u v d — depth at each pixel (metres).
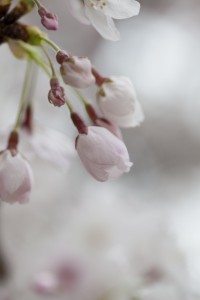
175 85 0.69
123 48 0.68
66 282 0.34
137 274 0.34
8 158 0.27
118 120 0.27
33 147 0.30
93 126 0.26
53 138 0.31
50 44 0.27
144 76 0.68
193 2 0.71
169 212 0.41
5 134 0.30
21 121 0.31
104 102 0.27
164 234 0.35
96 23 0.25
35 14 0.50
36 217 0.38
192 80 0.69
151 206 0.42
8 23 0.27
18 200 0.26
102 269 0.34
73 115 0.26
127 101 0.27
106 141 0.26
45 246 0.37
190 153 0.67
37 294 0.34
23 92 0.28
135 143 0.66
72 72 0.25
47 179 0.40
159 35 0.70
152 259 0.35
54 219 0.39
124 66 0.68
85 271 0.35
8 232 0.38
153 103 0.68
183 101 0.69
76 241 0.36
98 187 0.42
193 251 0.35
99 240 0.36
